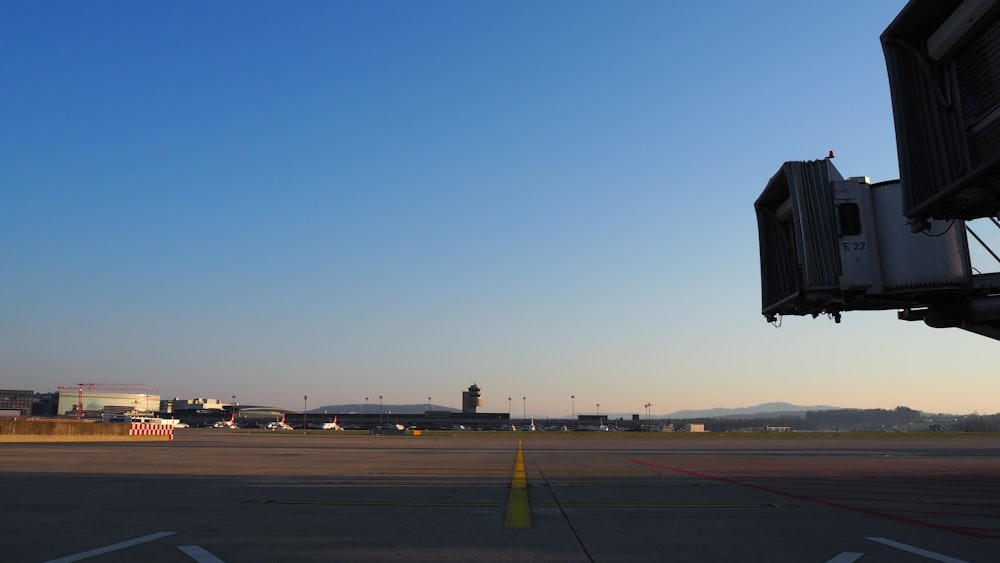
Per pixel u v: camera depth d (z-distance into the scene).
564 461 29.19
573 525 10.48
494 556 8.05
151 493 14.88
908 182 16.59
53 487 16.11
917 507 12.92
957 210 16.38
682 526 10.41
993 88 14.65
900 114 16.73
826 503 13.62
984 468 24.66
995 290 21.47
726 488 16.86
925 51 16.47
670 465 26.64
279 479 18.75
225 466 24.05
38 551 8.20
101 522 10.59
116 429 53.97
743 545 8.78
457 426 160.75
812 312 25.17
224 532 9.66
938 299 22.70
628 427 164.88
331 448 42.34
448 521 10.84
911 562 7.68
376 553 8.20
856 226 22.16
